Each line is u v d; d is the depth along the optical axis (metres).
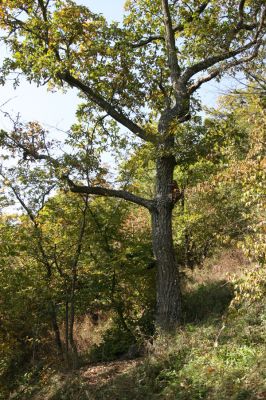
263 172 6.95
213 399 7.26
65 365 12.16
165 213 13.12
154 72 15.55
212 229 16.27
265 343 8.38
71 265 13.23
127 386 9.02
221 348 8.73
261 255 6.98
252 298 7.21
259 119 7.54
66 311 13.04
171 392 8.05
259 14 13.31
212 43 13.74
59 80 14.27
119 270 13.01
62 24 13.90
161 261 12.77
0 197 12.89
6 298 12.38
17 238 12.91
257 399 6.78
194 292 14.13
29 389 11.53
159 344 10.27
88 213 13.52
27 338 13.31
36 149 13.39
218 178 7.59
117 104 15.12
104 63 14.69
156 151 13.08
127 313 13.93
